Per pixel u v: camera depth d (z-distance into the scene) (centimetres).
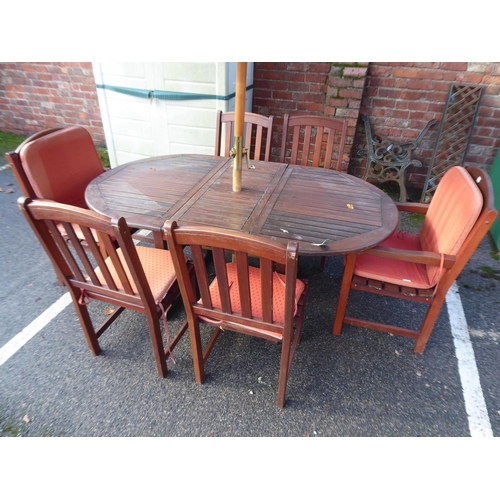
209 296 141
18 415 159
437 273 161
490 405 167
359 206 176
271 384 175
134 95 305
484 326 208
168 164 220
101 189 186
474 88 295
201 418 160
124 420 158
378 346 195
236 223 157
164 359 173
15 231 290
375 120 337
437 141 315
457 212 156
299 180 202
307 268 256
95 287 157
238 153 175
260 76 335
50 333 199
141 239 222
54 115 455
